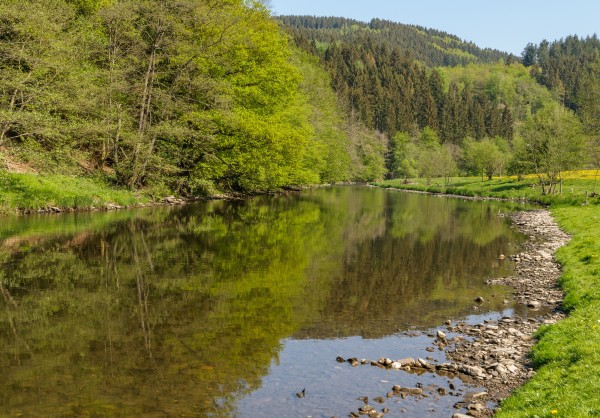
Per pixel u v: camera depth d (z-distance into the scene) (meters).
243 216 32.53
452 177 104.69
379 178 125.31
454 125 159.75
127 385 7.89
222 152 43.28
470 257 20.45
